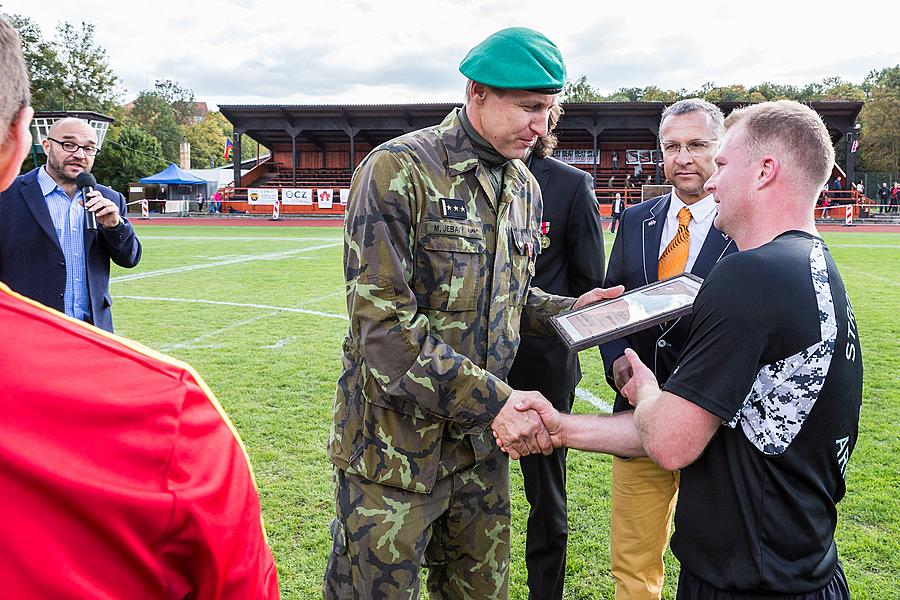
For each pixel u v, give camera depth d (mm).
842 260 16781
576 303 2393
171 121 83438
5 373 675
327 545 3463
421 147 1939
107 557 690
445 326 1979
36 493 653
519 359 3031
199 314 9617
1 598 642
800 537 1562
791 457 1536
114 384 733
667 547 3541
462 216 1964
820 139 1615
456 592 2285
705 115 2572
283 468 4395
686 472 1707
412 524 2008
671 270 2719
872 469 4367
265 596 864
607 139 40625
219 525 768
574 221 3074
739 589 1576
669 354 2623
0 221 3693
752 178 1666
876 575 3191
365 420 1988
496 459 2207
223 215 38250
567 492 4160
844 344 1541
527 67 1847
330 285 12570
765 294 1481
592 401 5922
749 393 1512
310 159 43906
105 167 48812
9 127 771
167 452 734
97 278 3955
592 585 3197
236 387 6148
